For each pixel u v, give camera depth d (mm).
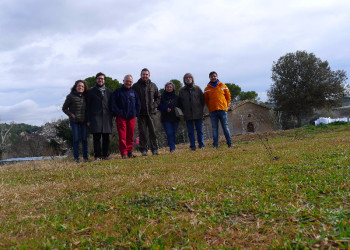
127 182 3514
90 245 1698
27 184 4254
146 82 7500
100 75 7230
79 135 7523
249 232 1770
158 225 1919
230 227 1896
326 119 22156
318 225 1776
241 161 4762
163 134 22219
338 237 1492
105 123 7285
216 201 2479
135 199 2709
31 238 1809
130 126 7371
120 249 1647
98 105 7223
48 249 1648
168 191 2945
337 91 31078
